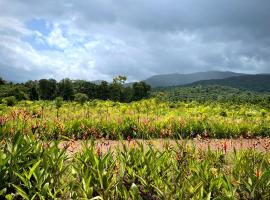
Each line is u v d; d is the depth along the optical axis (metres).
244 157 5.93
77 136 11.66
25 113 7.85
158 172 4.91
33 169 4.21
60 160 4.79
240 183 4.79
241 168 5.29
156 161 5.00
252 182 4.64
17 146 4.76
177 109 30.88
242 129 15.47
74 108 27.77
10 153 4.46
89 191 4.19
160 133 12.42
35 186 4.19
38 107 26.08
